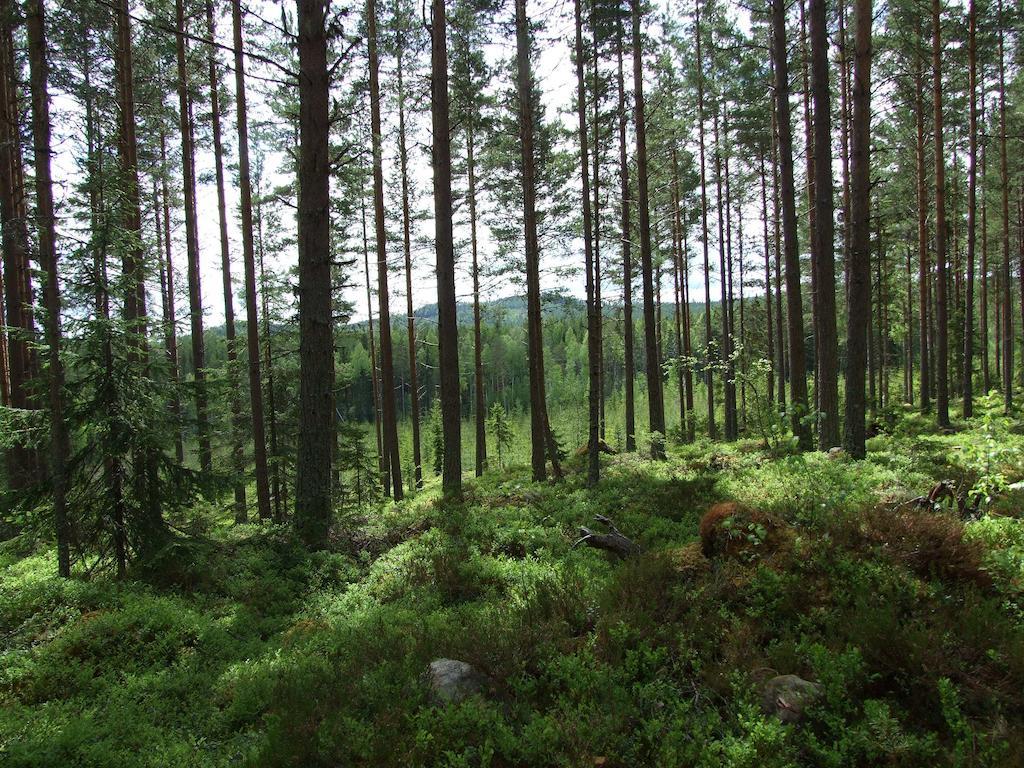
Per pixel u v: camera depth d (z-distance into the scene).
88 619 6.70
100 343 8.58
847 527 5.61
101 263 8.62
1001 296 39.66
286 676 5.17
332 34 9.84
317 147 9.80
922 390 27.19
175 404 9.72
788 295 13.92
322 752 4.00
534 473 16.78
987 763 3.29
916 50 19.80
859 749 3.56
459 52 16.69
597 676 4.44
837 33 18.77
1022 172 27.28
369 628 6.07
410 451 46.97
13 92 15.44
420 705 4.38
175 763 4.34
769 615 4.95
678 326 31.28
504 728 4.01
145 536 8.63
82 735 4.54
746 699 4.01
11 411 8.31
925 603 4.68
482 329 38.69
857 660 4.06
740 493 9.20
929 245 29.88
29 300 16.94
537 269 17.34
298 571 8.64
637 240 23.86
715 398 34.88
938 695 3.86
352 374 19.75
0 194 14.20
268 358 16.69
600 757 3.77
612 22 16.09
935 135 20.38
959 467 9.22
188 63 17.33
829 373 13.20
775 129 22.91
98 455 8.70
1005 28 21.12
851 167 11.56
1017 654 3.92
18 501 8.45
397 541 10.28
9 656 5.96
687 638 4.82
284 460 15.62
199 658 6.12
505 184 22.28
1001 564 4.88
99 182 8.80
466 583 7.30
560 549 8.34
